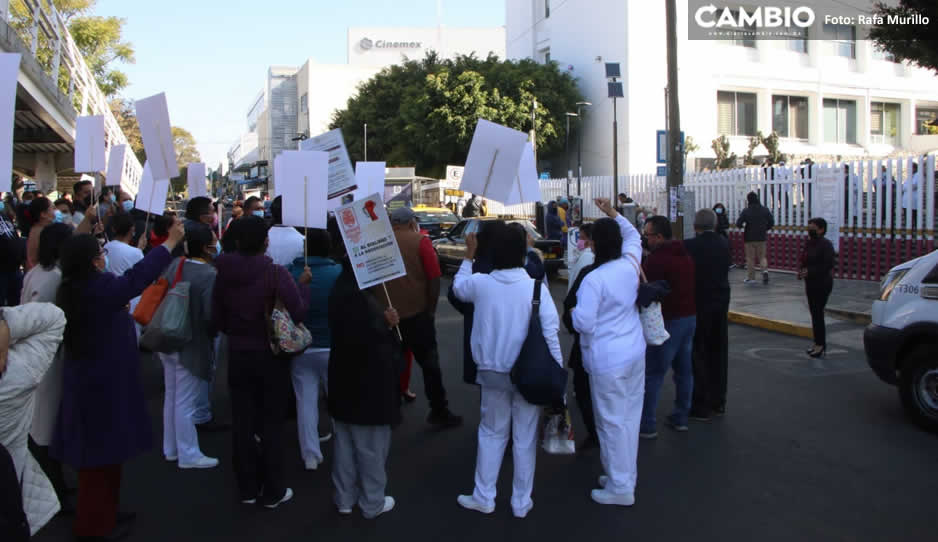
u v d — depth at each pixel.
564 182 26.42
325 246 5.13
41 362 3.42
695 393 6.22
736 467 5.14
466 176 5.88
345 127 47.78
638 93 35.50
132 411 4.03
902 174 13.35
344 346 4.19
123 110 38.22
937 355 5.70
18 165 19.23
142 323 4.99
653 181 20.69
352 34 84.56
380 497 4.33
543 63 42.91
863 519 4.29
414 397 6.93
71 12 34.16
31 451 4.40
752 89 35.94
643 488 4.79
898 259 13.42
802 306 11.78
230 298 4.36
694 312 5.70
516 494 4.37
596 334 4.44
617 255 4.52
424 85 37.69
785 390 7.16
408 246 5.89
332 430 6.11
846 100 38.19
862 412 6.39
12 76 4.15
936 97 39.59
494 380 4.28
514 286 4.26
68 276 3.90
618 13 35.78
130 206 12.20
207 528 4.25
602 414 4.50
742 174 17.25
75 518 4.18
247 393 4.47
